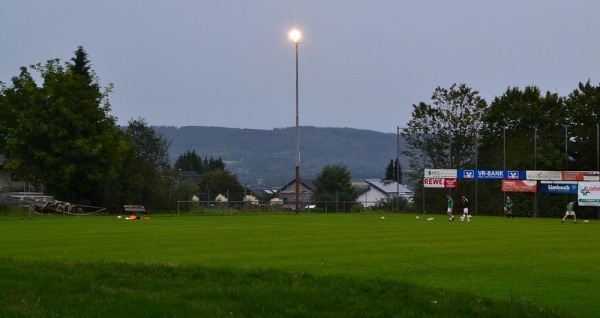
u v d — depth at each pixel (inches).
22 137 2844.5
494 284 785.6
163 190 3166.8
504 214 3063.5
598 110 3489.2
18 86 2945.4
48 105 2874.0
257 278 690.2
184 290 629.6
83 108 2898.6
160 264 739.4
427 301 602.9
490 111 3631.9
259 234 1555.1
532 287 767.7
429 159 3708.2
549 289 756.0
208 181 5295.3
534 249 1222.3
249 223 2119.8
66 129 2861.7
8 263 722.2
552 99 3582.7
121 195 3041.3
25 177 2947.8
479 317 571.2
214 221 2256.4
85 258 971.9
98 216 2655.0
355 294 621.0
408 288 646.5
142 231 1631.4
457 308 586.9
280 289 631.2
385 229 1804.9
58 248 1146.7
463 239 1451.8
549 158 3061.0
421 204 3262.8
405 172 3754.9
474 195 3147.1
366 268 906.7
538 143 3122.5
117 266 716.7
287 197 5866.1
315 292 623.2
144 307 563.5
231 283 662.5
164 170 3661.4
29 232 1571.1
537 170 3036.4
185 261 952.3
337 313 571.8
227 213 3088.1
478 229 1851.6
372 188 5762.8
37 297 583.2
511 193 3073.3
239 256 1035.3
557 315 593.6
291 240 1369.3
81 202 2989.7
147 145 3631.9
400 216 2849.4
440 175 3122.5
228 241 1328.7
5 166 2923.2
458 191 3166.8
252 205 3378.4
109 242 1283.2
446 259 1032.8
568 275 866.8
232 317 551.2
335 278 690.2
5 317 522.6
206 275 692.7
